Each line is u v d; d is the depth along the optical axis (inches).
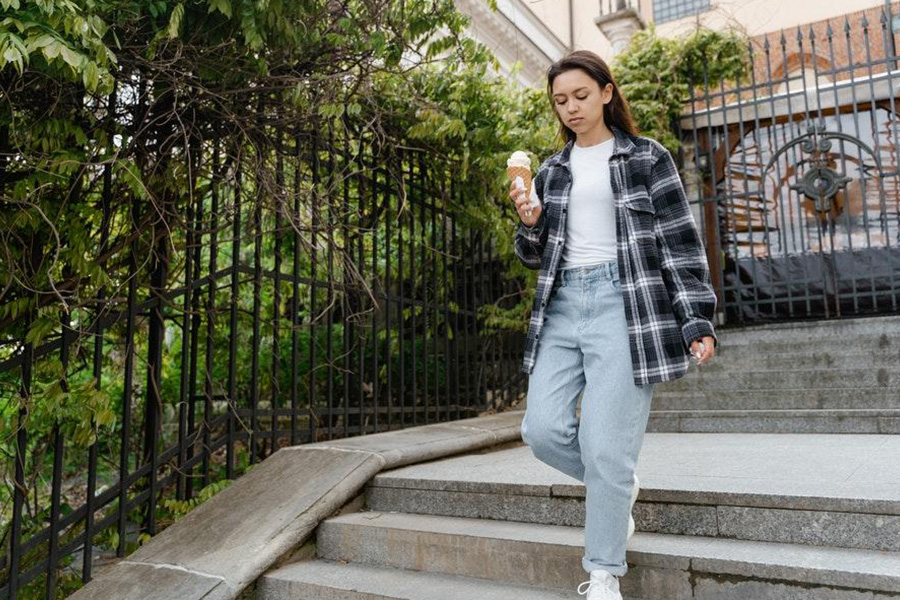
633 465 70.6
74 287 111.7
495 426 160.9
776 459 114.7
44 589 115.6
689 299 70.0
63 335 107.1
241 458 163.8
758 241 304.0
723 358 212.8
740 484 90.5
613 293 72.4
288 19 111.4
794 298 257.4
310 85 130.3
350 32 127.6
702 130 314.5
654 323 69.6
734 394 184.4
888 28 279.7
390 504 112.1
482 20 316.5
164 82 111.8
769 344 213.5
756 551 77.2
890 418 148.4
